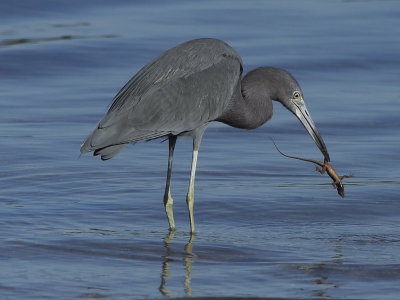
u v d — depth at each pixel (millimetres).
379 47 22609
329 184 14062
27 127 17125
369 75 20828
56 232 11570
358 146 16172
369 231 11867
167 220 12453
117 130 11875
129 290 9508
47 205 12820
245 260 10633
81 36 23391
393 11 26188
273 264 10469
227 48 12930
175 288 9594
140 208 12867
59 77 20672
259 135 17094
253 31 23984
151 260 10594
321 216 12516
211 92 12492
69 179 14164
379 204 13016
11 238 11211
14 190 13523
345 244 11289
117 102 12320
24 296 9234
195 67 12523
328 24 24734
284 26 24531
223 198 13297
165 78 12375
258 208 12852
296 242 11383
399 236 11648
